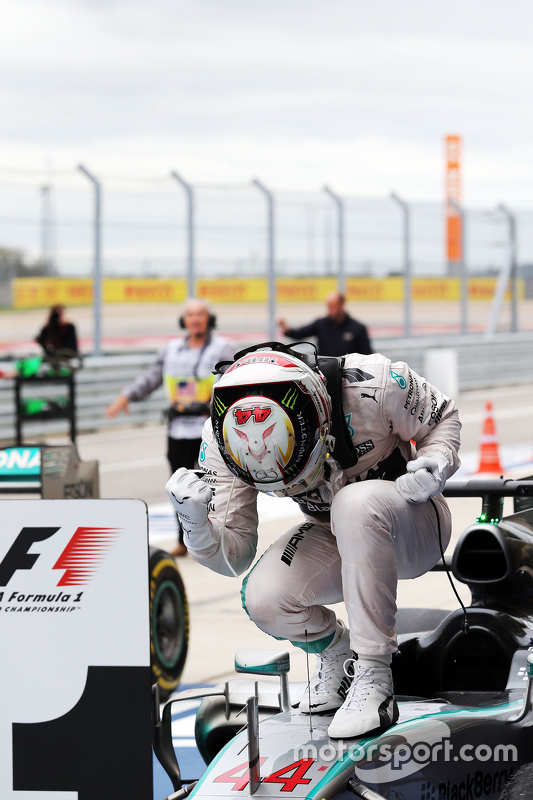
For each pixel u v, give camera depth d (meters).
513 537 9.67
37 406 26.08
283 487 7.77
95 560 6.78
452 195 135.38
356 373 8.10
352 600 7.66
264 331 65.38
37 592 6.82
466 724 7.96
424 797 7.64
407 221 58.53
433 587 16.53
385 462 8.35
